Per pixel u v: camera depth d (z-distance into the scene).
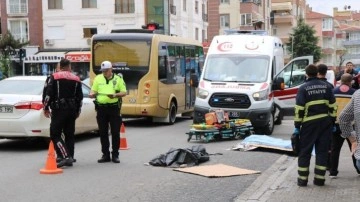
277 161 10.62
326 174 8.91
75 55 42.28
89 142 13.41
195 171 9.30
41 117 11.75
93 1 44.84
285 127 17.55
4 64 39.62
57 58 43.44
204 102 14.94
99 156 11.10
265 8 72.88
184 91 20.03
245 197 7.40
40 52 44.41
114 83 10.22
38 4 45.41
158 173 9.23
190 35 50.25
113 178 8.77
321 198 7.16
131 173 9.22
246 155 11.31
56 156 10.14
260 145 11.96
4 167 9.80
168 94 18.33
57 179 8.67
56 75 9.72
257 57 15.75
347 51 108.06
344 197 7.20
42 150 12.05
